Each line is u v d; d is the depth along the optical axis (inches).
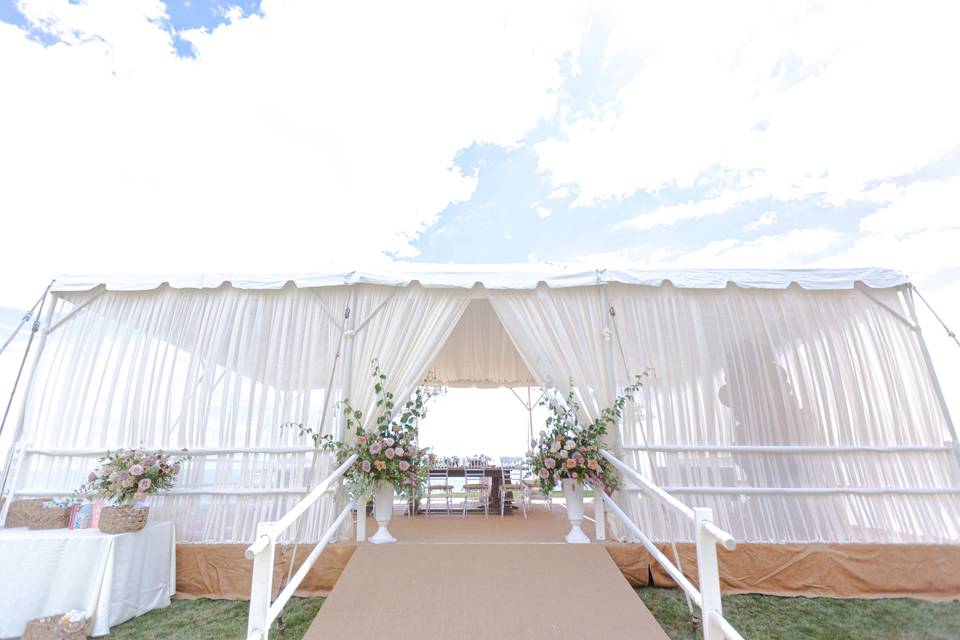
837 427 149.3
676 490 145.2
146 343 155.9
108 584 111.3
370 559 122.3
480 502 249.4
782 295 163.3
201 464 145.8
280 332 158.1
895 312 158.6
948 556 133.4
